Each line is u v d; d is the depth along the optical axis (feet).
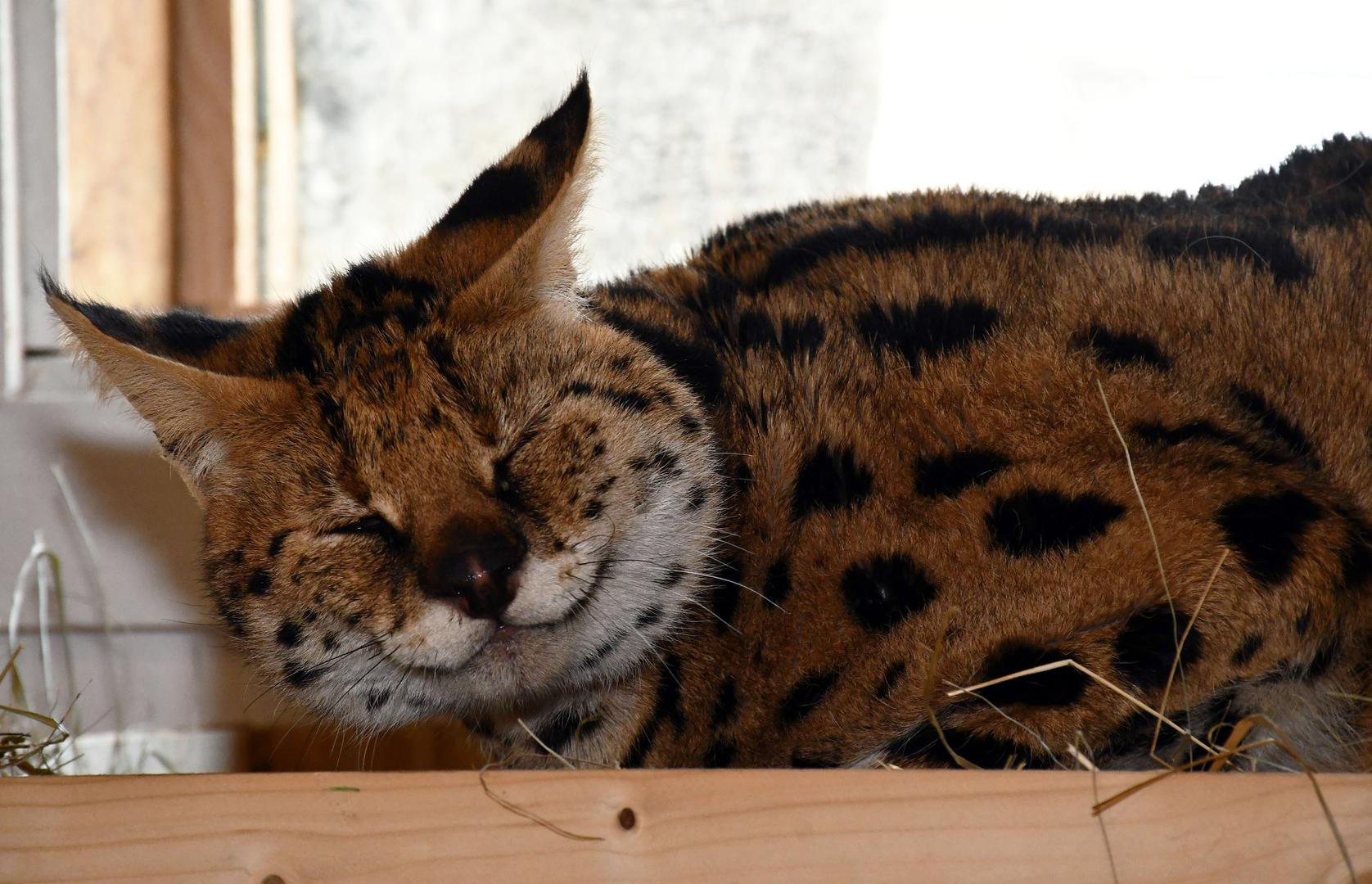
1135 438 7.86
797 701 7.89
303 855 7.55
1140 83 8.84
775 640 7.90
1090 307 8.00
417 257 7.99
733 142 8.96
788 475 7.94
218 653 8.62
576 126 7.95
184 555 8.60
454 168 8.95
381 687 7.89
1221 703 7.84
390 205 8.93
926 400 7.92
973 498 7.85
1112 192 8.69
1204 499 7.81
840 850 7.54
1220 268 8.03
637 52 8.96
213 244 8.77
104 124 8.73
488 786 7.55
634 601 7.88
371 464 7.84
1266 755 7.88
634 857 7.54
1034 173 8.88
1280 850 7.52
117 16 8.73
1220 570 7.78
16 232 8.64
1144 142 8.84
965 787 7.54
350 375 7.89
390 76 8.94
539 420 7.86
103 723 8.59
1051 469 7.84
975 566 7.83
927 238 8.11
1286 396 7.96
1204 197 8.24
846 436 7.92
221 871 7.54
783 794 7.54
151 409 7.91
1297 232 8.09
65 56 8.71
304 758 8.61
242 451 7.91
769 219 8.28
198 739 8.60
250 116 8.82
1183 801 7.53
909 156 8.93
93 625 8.59
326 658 7.86
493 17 8.96
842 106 8.95
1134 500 7.81
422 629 7.81
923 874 7.52
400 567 7.82
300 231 8.91
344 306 7.97
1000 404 7.90
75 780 7.55
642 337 8.00
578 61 8.95
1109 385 7.90
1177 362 7.95
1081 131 8.87
